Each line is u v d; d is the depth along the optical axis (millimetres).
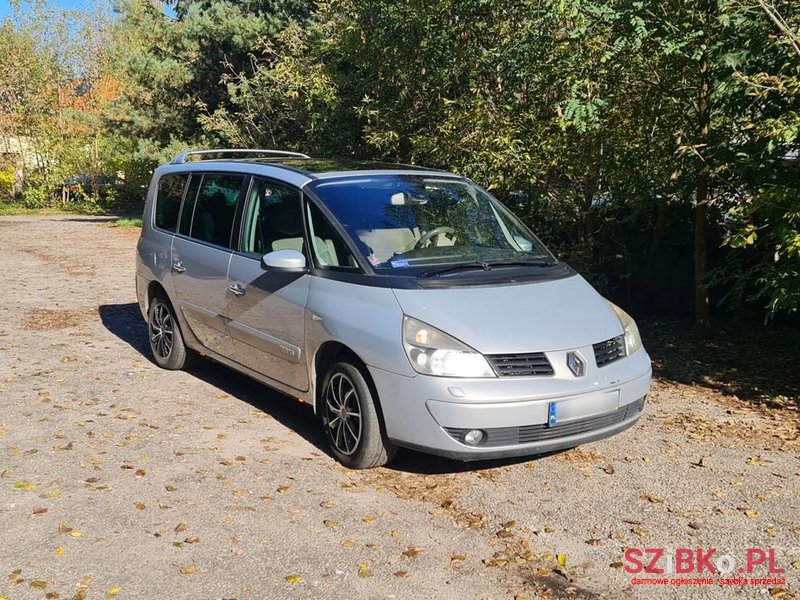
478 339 4438
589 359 4613
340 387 4926
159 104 21391
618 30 7402
